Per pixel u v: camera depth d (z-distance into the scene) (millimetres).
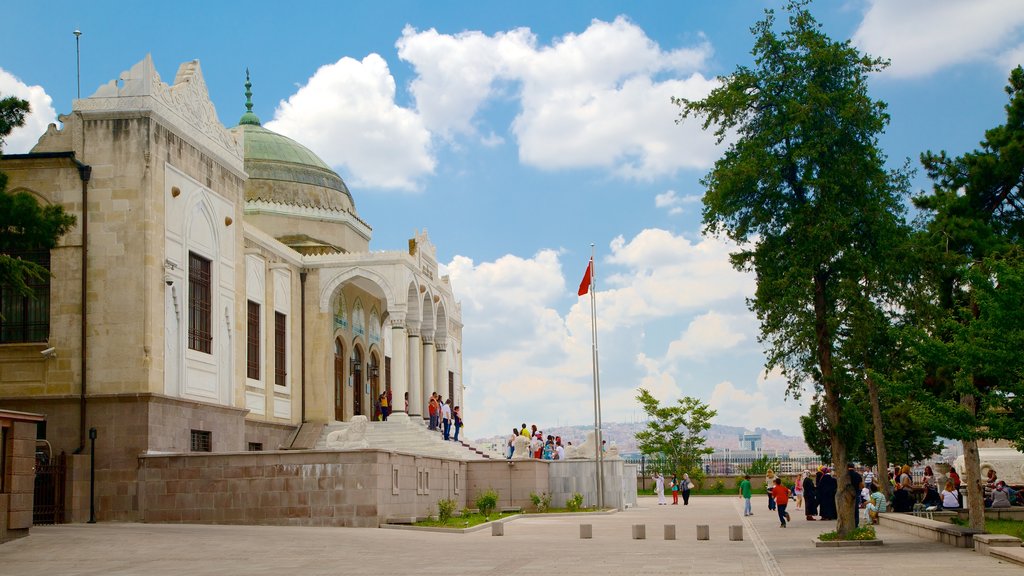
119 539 23250
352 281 45344
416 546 22828
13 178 31281
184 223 33156
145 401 30141
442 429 48000
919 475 55656
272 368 41031
